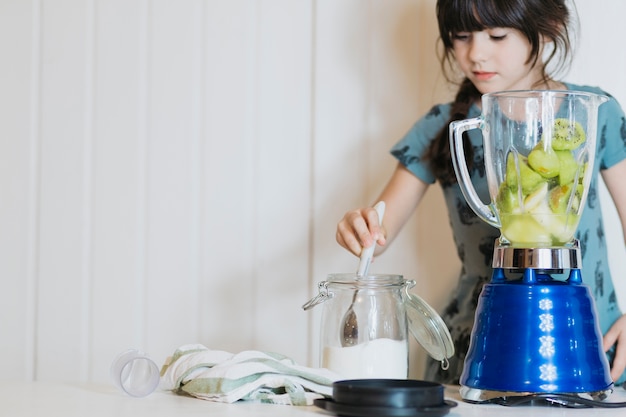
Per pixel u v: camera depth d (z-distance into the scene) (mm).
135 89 2166
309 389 1061
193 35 2141
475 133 1720
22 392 1150
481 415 961
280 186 2102
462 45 1594
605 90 1941
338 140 2072
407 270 2037
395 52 2045
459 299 1804
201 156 2137
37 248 2203
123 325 2162
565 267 1073
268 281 2104
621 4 1938
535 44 1558
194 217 2139
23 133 2207
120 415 944
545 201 1068
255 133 2115
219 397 1052
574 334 1065
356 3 2062
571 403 1038
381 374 1114
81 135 2186
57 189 2193
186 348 1217
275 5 2104
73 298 2184
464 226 1758
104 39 2180
